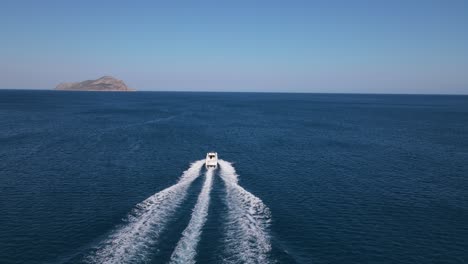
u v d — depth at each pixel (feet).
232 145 301.84
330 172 214.69
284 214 144.56
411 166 234.58
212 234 122.31
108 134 347.97
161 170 210.59
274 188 179.42
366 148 298.56
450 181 199.62
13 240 118.83
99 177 194.29
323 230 131.03
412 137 365.81
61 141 304.71
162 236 120.16
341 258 111.65
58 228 127.85
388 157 262.47
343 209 152.87
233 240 118.52
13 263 104.63
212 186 176.55
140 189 173.27
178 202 152.25
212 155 220.64
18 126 398.42
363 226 135.95
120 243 115.44
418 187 187.21
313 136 363.97
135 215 138.92
